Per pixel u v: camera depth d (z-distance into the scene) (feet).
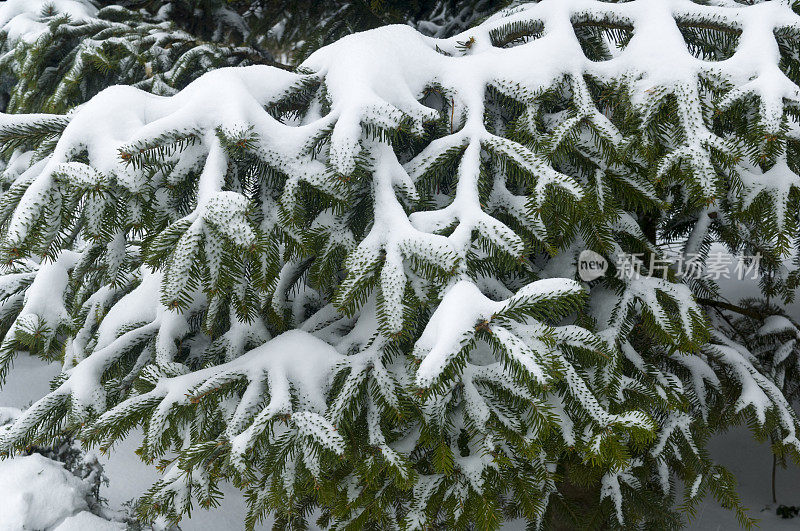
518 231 8.87
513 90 8.77
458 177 8.61
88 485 10.30
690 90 8.55
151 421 8.48
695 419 9.88
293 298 9.55
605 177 8.89
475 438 8.64
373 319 8.95
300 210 8.46
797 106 8.50
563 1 8.96
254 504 8.75
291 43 14.73
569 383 8.46
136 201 8.35
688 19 8.89
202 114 8.36
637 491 10.09
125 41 9.99
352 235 8.73
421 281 8.45
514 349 7.97
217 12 14.01
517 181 8.97
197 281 8.20
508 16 9.20
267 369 8.69
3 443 8.68
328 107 8.82
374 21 12.00
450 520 8.60
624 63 8.77
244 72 8.66
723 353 10.06
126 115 8.43
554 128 8.72
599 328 9.18
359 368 8.66
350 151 8.32
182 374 8.80
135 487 12.35
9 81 11.56
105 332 9.17
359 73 8.56
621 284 9.24
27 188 8.39
